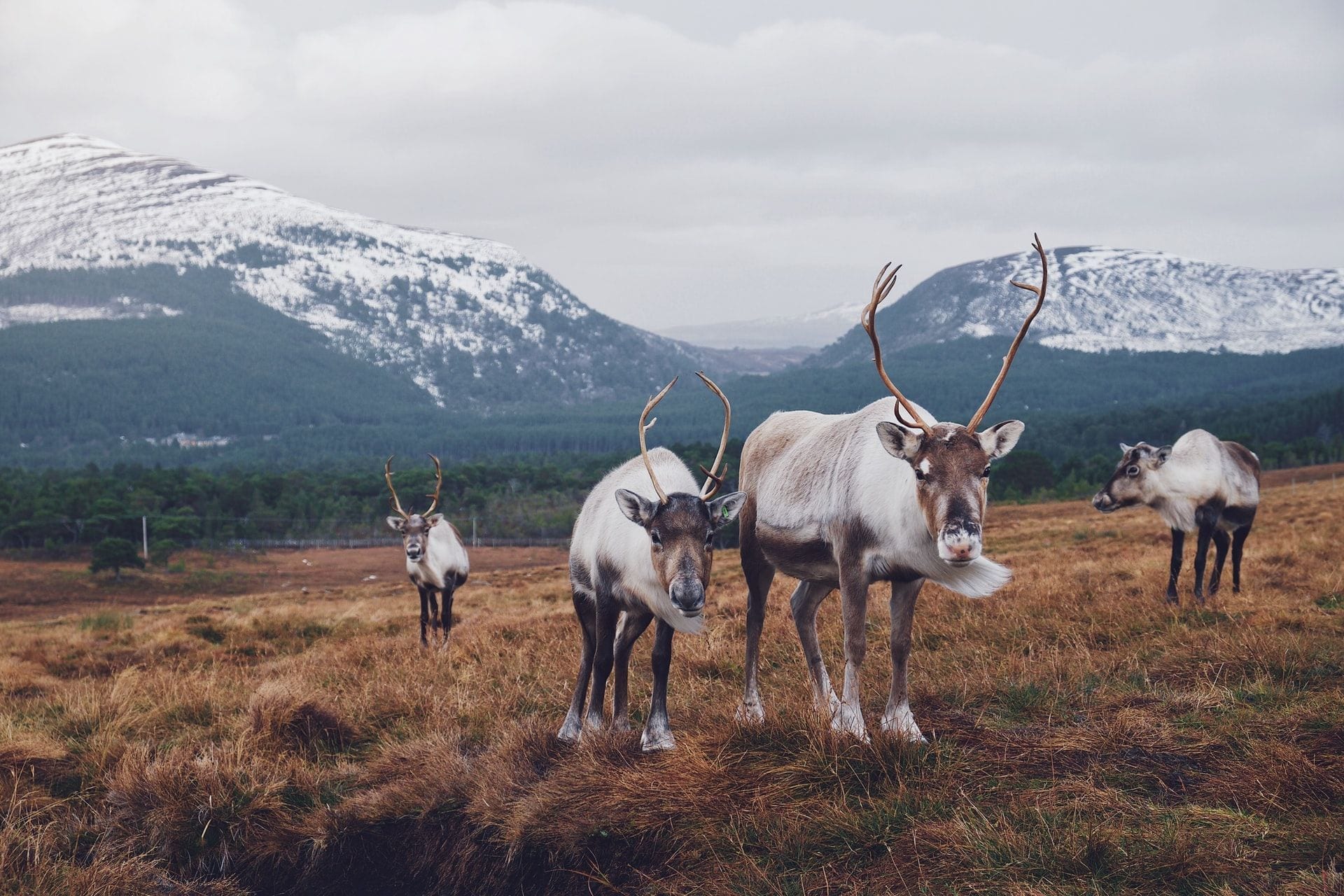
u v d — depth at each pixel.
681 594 5.54
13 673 10.49
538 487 89.62
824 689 6.42
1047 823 4.48
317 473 109.56
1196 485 10.74
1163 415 154.50
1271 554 12.86
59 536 66.69
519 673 8.89
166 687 8.96
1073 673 6.83
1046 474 79.44
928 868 4.34
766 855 4.69
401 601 20.70
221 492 82.31
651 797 5.30
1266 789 4.65
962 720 5.98
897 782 5.02
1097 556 16.09
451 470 92.94
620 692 6.48
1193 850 4.16
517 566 55.72
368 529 75.50
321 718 7.53
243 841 6.00
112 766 6.80
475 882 5.53
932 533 5.15
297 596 29.77
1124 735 5.44
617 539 6.38
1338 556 12.06
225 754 6.71
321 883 5.87
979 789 4.96
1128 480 11.09
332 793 6.49
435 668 9.48
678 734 6.20
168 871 5.82
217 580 52.16
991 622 9.14
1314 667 6.41
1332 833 4.18
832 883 4.41
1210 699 5.89
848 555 5.78
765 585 6.87
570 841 5.28
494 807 5.69
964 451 5.19
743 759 5.42
